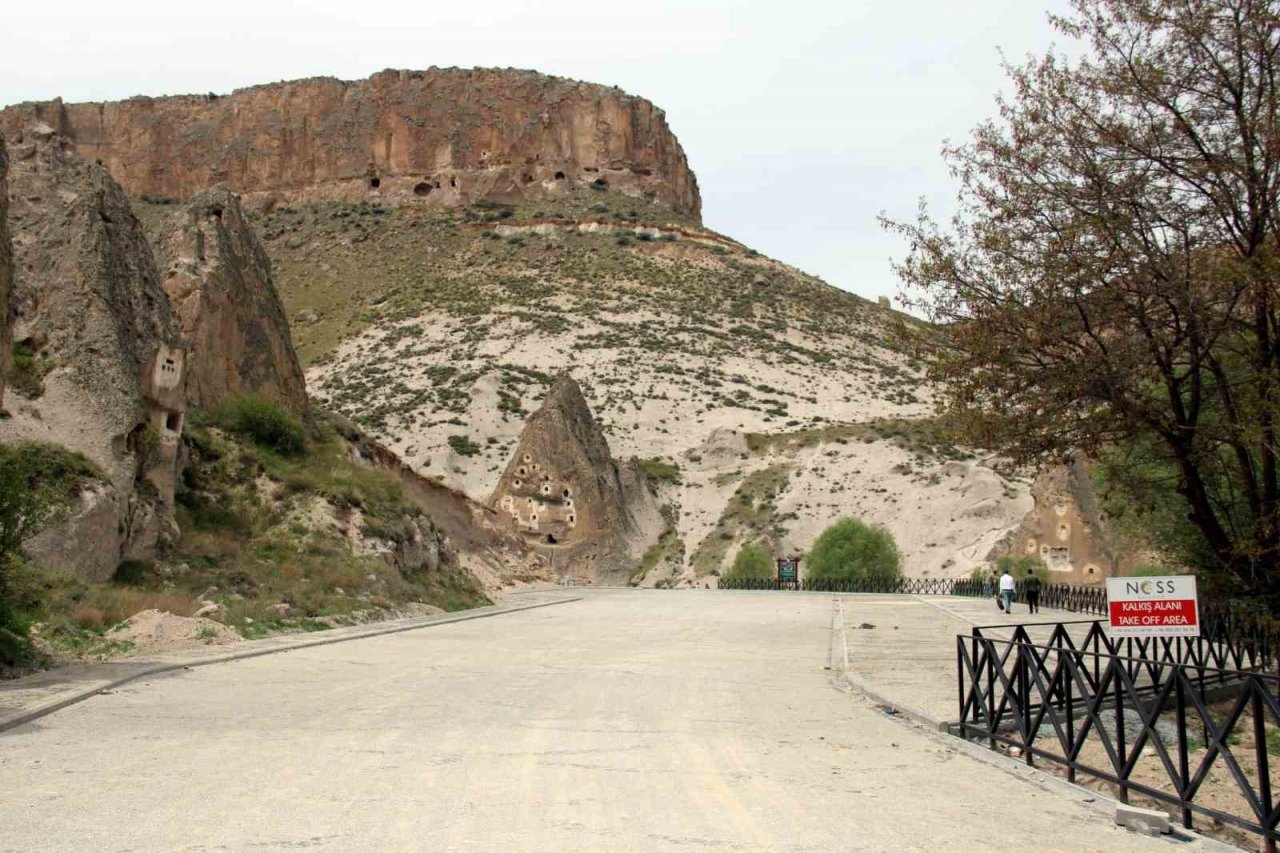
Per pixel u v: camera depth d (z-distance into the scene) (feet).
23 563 62.18
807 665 67.46
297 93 572.51
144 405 89.86
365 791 27.81
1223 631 61.98
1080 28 52.49
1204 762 28.71
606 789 28.84
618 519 246.27
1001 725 44.75
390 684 51.52
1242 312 50.24
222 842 22.67
